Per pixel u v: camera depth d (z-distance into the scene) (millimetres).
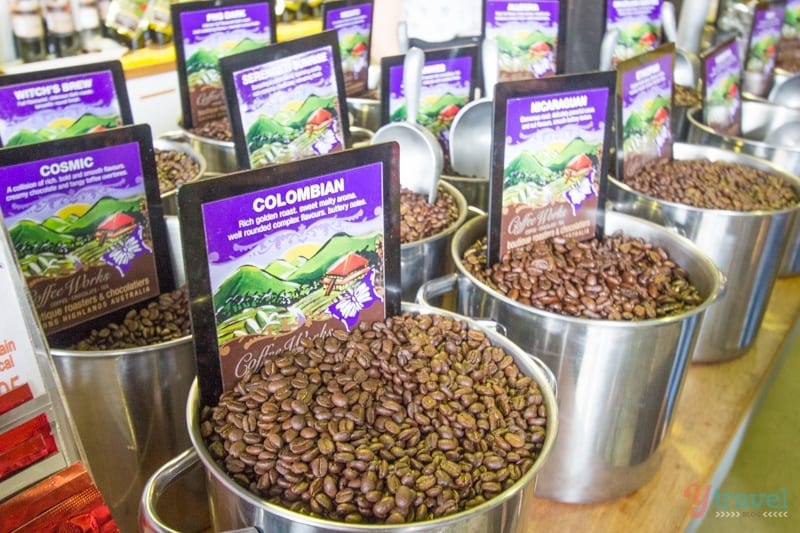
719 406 1198
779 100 1978
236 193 698
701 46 2127
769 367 1330
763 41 2094
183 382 823
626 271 1057
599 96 1077
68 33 1900
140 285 979
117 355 770
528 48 1654
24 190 828
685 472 1044
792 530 1523
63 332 904
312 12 2514
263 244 738
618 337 834
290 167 730
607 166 1147
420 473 682
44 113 1116
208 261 700
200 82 1514
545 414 759
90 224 899
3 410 567
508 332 910
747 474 1684
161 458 852
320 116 1201
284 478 670
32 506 566
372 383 774
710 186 1369
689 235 1224
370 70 1917
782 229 1208
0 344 560
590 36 1779
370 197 811
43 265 867
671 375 908
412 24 2135
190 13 1435
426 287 956
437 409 758
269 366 778
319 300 812
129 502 872
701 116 1739
